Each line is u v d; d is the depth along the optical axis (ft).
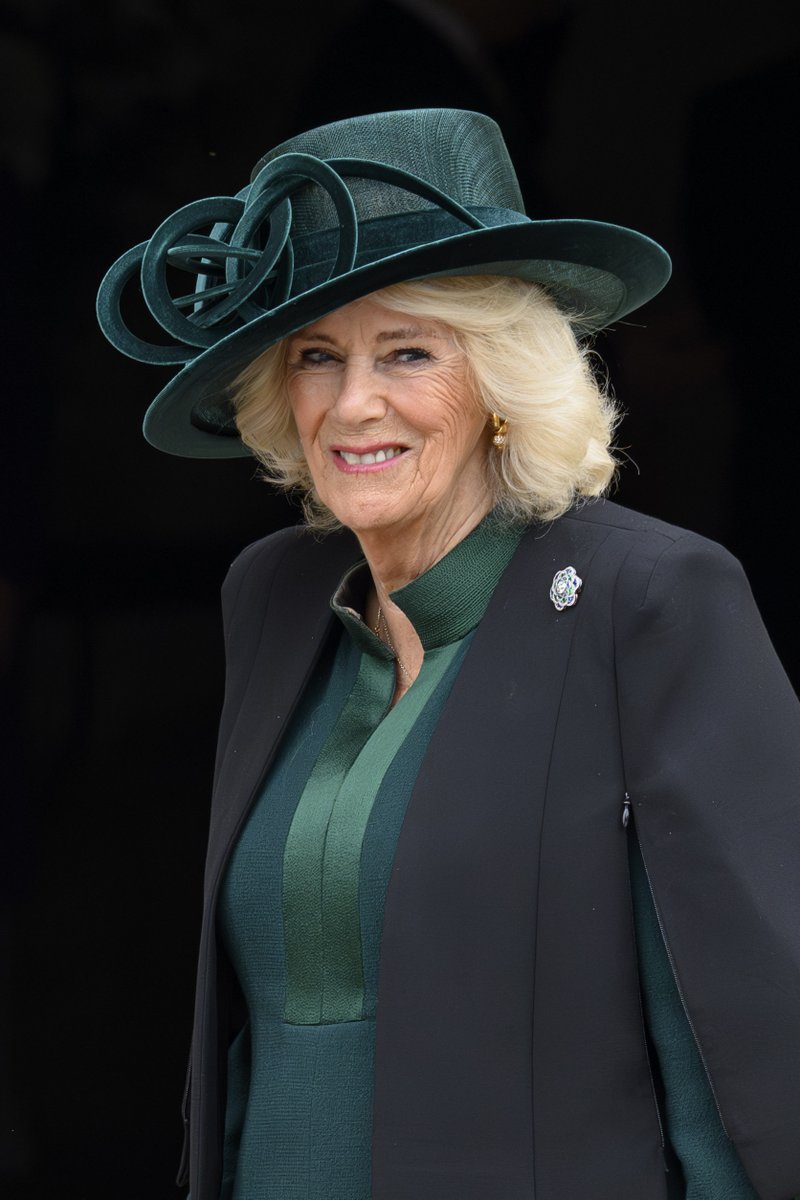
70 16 53.57
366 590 29.63
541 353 26.91
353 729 27.89
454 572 27.17
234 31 53.26
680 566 25.26
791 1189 23.45
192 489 56.75
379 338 26.50
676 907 24.12
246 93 53.72
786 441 50.98
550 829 24.80
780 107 50.24
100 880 56.44
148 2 53.36
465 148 27.43
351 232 25.82
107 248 55.42
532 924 24.64
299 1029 26.84
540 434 26.76
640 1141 24.29
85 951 56.29
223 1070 28.48
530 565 26.78
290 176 26.08
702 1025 23.86
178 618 56.90
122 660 56.85
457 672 26.81
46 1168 55.52
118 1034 56.08
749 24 50.03
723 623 25.21
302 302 25.29
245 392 28.89
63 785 56.70
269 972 27.40
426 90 52.21
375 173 26.32
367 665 28.48
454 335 26.63
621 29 50.88
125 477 56.65
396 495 26.89
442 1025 24.75
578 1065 24.32
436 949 24.93
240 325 27.53
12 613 56.44
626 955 24.47
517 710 25.58
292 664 29.35
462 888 24.97
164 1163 55.52
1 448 55.93
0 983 55.93
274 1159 26.78
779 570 51.19
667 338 51.72
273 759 28.50
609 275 27.37
